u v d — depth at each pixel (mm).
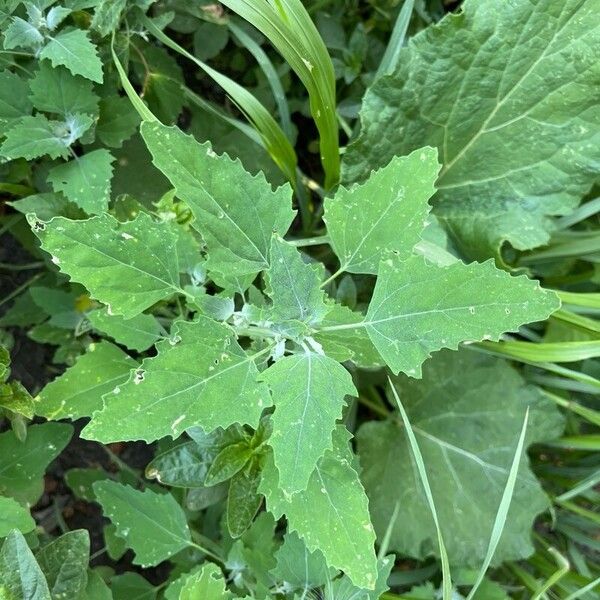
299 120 584
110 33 453
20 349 525
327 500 363
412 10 530
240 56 551
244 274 374
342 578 411
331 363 351
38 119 439
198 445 423
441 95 498
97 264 354
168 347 343
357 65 548
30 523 396
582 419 609
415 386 549
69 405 410
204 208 358
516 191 514
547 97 492
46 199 449
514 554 538
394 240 371
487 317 339
